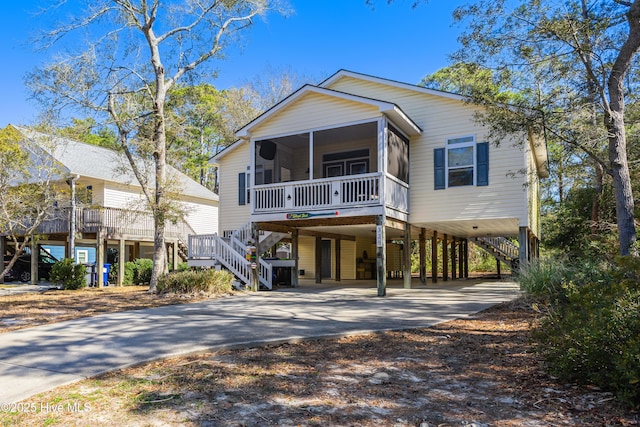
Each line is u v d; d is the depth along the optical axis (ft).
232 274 46.88
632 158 39.04
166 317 28.55
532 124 32.17
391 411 12.26
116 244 72.90
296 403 12.84
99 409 12.43
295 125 45.44
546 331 15.85
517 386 14.37
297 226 50.57
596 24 29.55
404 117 42.19
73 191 58.75
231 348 19.79
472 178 44.60
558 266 32.99
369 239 76.38
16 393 13.85
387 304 34.40
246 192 60.39
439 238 71.05
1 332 24.40
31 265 65.21
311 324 25.36
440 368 16.53
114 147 60.23
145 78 49.96
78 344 20.62
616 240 41.22
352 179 41.63
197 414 12.00
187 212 51.88
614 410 12.23
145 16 47.14
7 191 49.24
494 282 60.85
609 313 13.41
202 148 112.68
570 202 65.92
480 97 33.81
